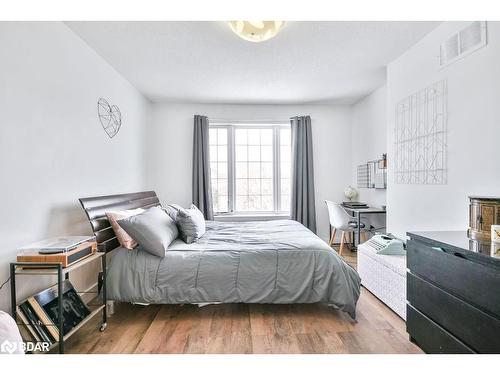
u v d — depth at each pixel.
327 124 4.57
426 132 2.42
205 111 4.41
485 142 1.86
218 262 2.21
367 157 4.11
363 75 3.30
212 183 4.55
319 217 4.61
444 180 2.22
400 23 2.21
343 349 1.79
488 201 1.55
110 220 2.38
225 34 2.35
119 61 2.86
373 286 2.63
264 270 2.20
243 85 3.59
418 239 1.75
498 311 1.21
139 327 2.07
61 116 2.15
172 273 2.16
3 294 1.62
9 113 1.68
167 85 3.57
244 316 2.24
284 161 4.64
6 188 1.66
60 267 1.58
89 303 2.46
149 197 3.66
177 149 4.38
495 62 1.78
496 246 1.41
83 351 1.77
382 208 3.71
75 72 2.33
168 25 2.21
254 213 4.62
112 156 3.02
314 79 3.42
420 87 2.49
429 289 1.64
